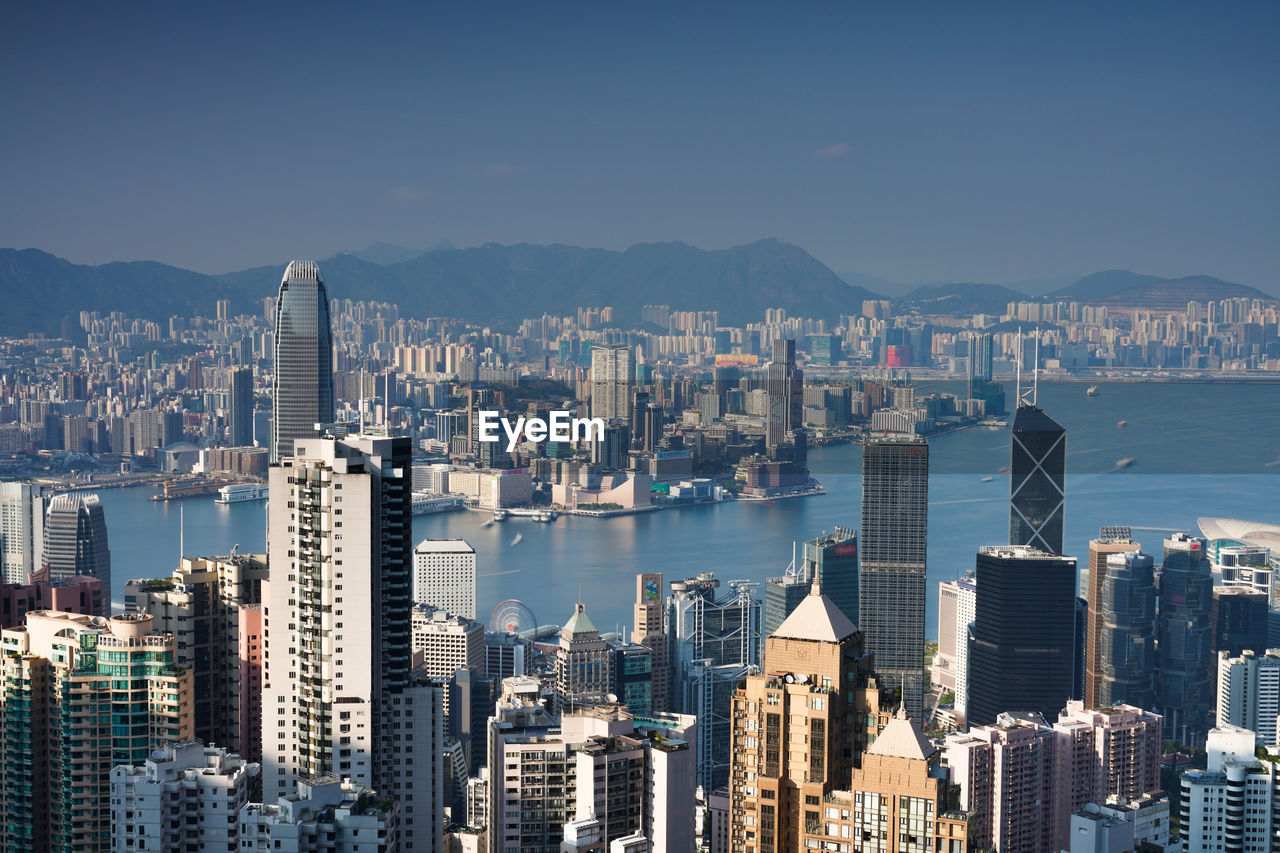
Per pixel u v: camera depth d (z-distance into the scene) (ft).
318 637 567.18
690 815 559.38
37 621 594.65
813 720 452.76
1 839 584.81
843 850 445.37
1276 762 569.23
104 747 579.48
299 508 570.46
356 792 467.93
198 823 466.29
